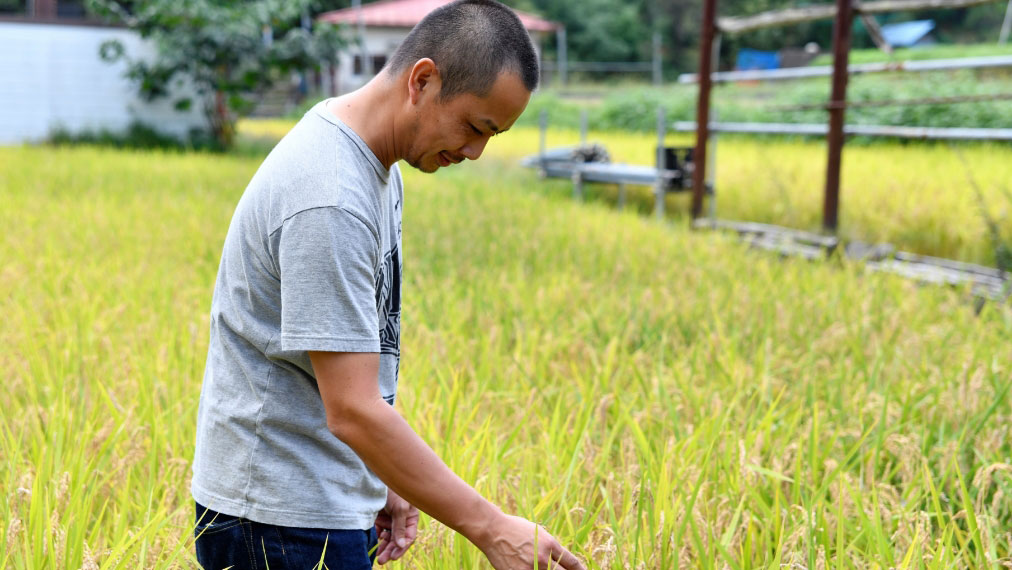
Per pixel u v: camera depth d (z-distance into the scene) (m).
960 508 2.90
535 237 7.82
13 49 17.69
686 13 50.75
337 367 1.70
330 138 1.75
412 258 6.95
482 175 14.32
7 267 5.71
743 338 4.74
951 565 2.36
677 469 2.85
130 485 2.82
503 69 1.70
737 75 9.10
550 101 28.53
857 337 4.64
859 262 6.52
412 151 1.81
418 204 10.09
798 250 7.23
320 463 1.87
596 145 12.25
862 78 21.88
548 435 3.17
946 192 9.03
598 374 3.84
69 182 10.95
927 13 41.59
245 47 17.64
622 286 5.98
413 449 1.74
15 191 9.88
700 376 4.05
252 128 24.92
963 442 3.21
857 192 9.71
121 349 4.24
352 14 37.12
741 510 2.66
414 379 3.81
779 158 13.01
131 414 3.20
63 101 18.11
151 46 18.33
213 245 7.08
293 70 19.53
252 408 1.84
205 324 4.66
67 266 6.01
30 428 3.20
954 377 3.88
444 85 1.71
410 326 4.79
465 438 3.07
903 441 2.97
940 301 5.70
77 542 2.27
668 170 10.14
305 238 1.68
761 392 3.65
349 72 36.88
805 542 2.37
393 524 2.26
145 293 5.41
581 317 5.05
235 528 1.87
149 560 2.40
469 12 1.72
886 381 4.07
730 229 8.75
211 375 1.93
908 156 12.22
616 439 3.37
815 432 2.94
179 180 11.59
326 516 1.86
